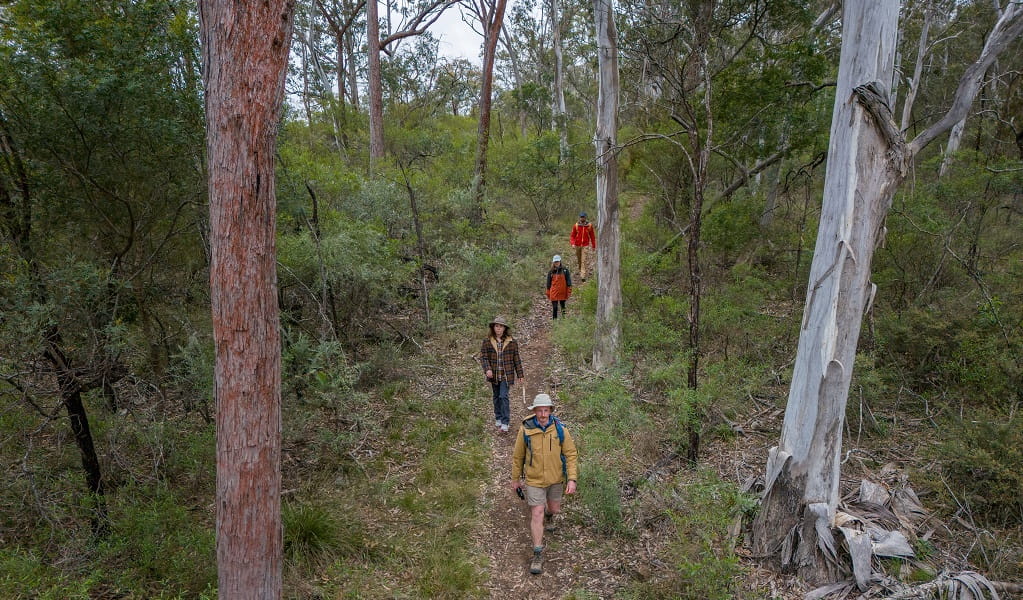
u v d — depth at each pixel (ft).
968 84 13.01
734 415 22.47
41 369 12.95
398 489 18.61
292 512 15.85
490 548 16.37
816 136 32.48
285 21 9.04
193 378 16.93
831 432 14.35
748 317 28.45
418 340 30.63
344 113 65.92
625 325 27.43
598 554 15.92
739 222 34.81
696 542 14.89
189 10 18.39
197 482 17.03
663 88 24.08
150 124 16.78
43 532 13.73
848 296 13.79
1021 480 14.74
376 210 35.40
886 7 12.79
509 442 22.09
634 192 50.57
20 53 14.87
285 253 22.89
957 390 21.44
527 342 32.65
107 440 15.55
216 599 12.50
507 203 57.67
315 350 19.95
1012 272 26.02
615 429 20.58
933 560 14.21
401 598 13.83
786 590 13.97
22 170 15.37
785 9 30.99
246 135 8.86
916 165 46.68
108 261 17.57
